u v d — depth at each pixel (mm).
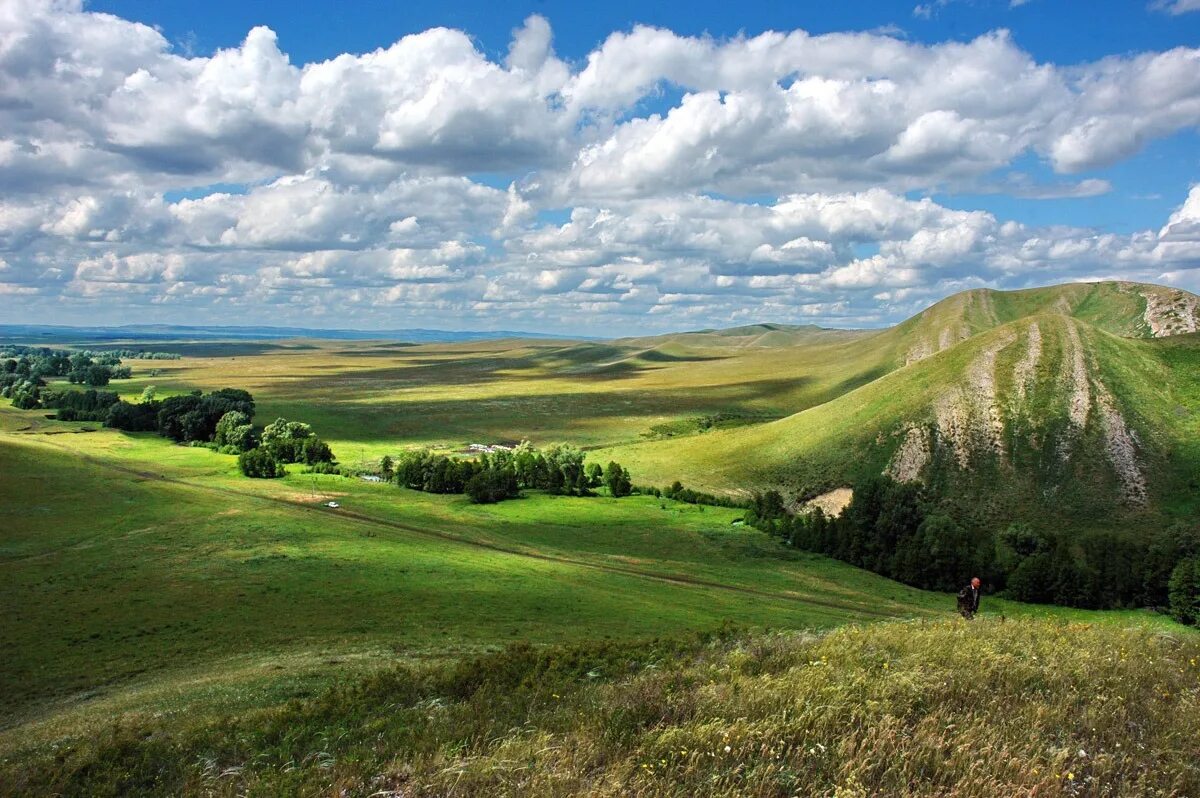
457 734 14766
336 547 106000
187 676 47562
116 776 17250
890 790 10742
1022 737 12266
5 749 30125
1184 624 90625
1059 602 100562
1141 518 131250
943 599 102250
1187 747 12164
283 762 15281
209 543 107062
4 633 64688
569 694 17516
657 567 107375
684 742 12234
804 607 87312
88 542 106875
